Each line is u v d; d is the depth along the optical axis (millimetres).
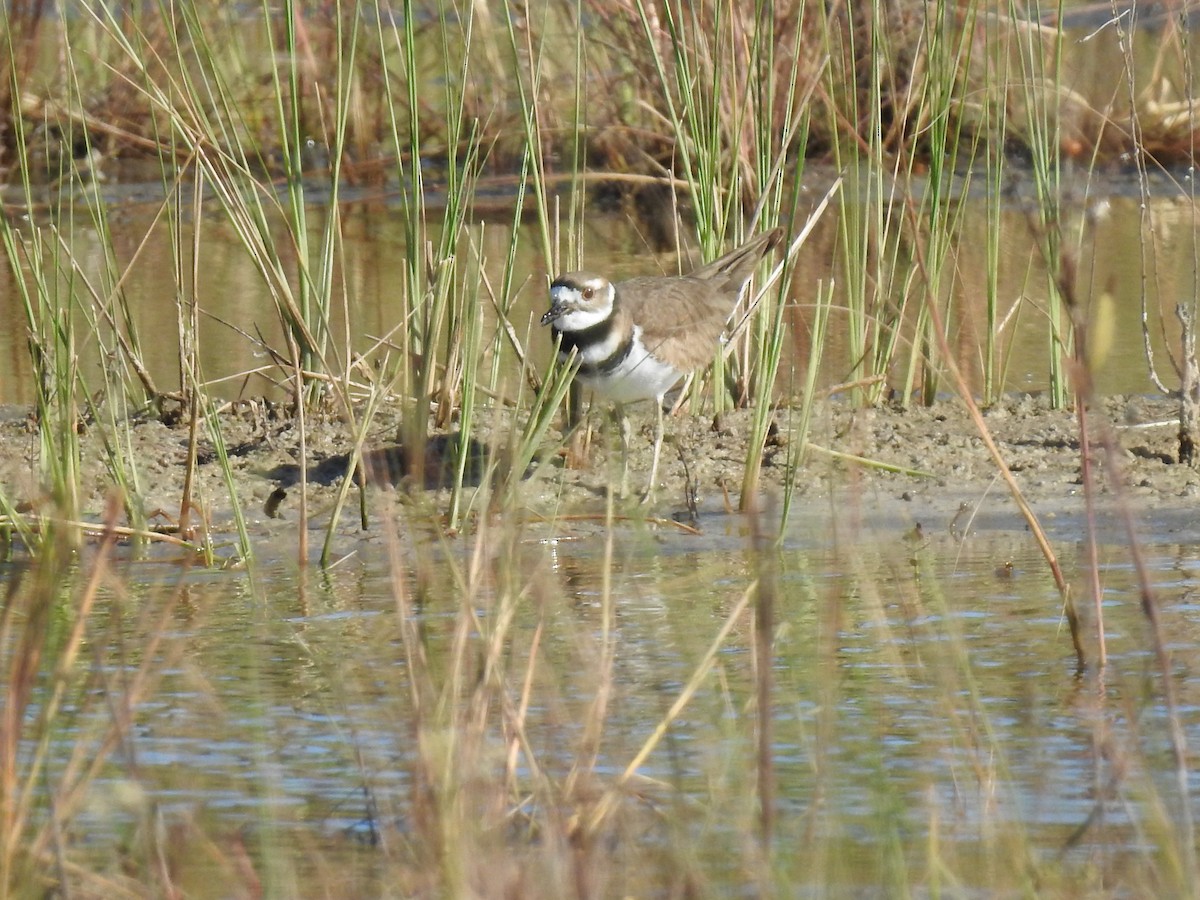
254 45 26578
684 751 7453
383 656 8859
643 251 21062
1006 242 20625
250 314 18281
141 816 6758
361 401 14289
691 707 8016
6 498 10969
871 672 8453
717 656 8680
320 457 13102
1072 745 7410
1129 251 20266
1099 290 18312
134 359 13922
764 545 11039
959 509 11664
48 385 12523
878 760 6898
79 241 21828
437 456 12875
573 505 12203
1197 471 12445
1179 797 6633
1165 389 13680
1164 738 7398
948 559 10742
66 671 6797
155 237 22203
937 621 9328
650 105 23531
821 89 16359
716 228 14273
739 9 18156
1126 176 23484
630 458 13125
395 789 7121
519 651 8859
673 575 10484
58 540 7758
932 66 15023
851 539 9422
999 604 9641
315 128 24750
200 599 10070
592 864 6078
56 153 24578
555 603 9242
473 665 8547
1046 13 22766
